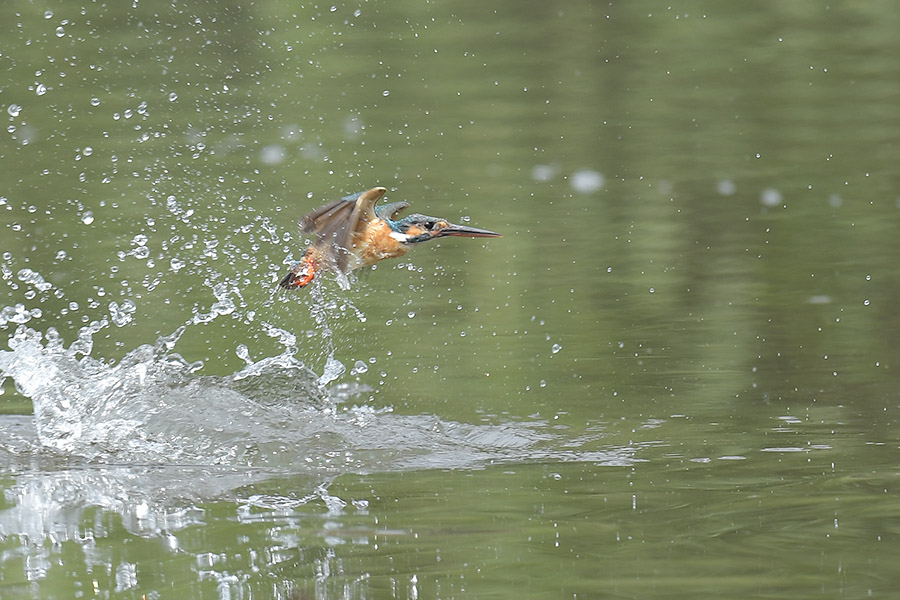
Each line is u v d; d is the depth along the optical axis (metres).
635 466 8.55
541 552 6.75
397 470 8.61
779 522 7.22
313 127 20.83
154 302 13.29
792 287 13.64
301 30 27.28
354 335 12.30
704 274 14.20
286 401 10.20
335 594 6.17
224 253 14.73
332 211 8.99
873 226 15.89
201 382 10.31
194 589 6.28
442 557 6.68
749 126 21.31
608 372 11.10
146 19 27.19
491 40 27.28
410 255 15.38
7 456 8.90
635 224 16.20
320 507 7.67
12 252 14.60
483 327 12.55
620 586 6.22
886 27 28.05
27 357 10.28
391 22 28.61
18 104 21.38
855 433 9.23
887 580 6.26
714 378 10.84
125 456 8.91
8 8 27.45
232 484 8.28
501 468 8.57
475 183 17.88
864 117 21.64
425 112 22.05
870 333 12.00
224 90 22.67
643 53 26.41
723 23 28.98
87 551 6.86
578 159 19.33
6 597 6.18
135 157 18.56
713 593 6.11
